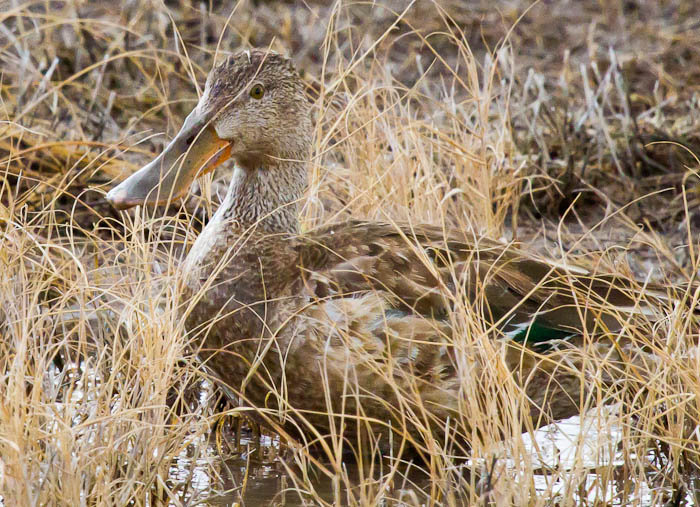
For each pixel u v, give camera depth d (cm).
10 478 761
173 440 889
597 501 848
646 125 1620
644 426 904
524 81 1759
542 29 1994
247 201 962
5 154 1375
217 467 932
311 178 1155
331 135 1202
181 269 981
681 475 908
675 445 873
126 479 823
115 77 1664
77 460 796
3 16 1296
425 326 876
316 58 1777
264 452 968
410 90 1254
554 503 848
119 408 853
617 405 895
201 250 940
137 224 1048
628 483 870
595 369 905
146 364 875
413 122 1215
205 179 1139
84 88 1616
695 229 1388
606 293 941
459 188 1235
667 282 1118
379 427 896
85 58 1670
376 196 1174
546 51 1923
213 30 1839
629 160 1537
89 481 809
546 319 911
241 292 904
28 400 849
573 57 1894
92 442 859
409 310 891
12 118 1424
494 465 806
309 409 898
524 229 1391
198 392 1041
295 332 874
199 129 948
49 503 787
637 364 927
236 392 914
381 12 1959
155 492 867
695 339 954
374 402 878
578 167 1516
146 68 1683
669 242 1354
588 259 1241
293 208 973
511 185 1304
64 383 963
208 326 896
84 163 1388
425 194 1171
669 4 2144
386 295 887
